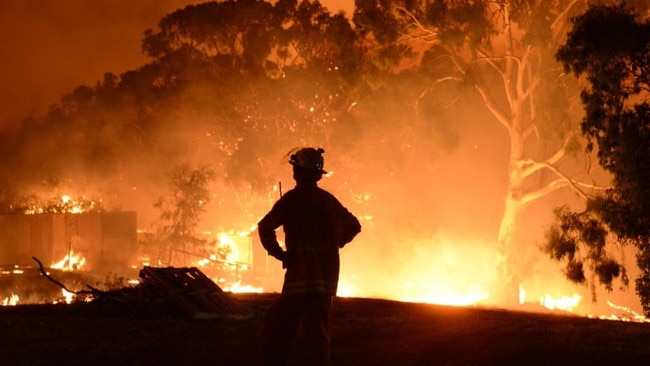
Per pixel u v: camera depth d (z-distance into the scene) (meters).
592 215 32.41
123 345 8.42
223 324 9.98
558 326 10.08
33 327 9.66
